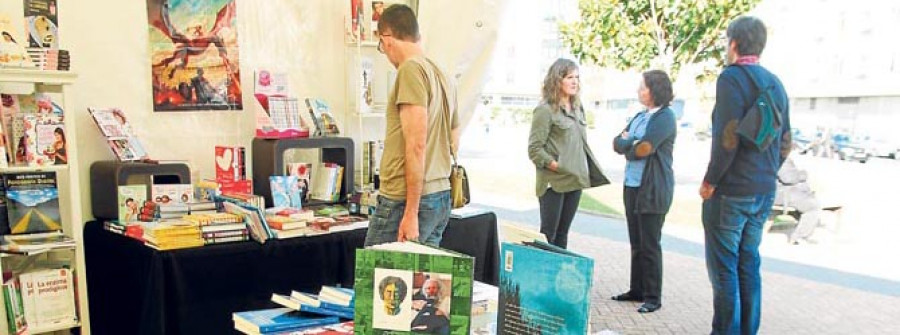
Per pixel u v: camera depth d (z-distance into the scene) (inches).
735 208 109.3
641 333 131.9
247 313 67.1
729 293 113.0
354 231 112.3
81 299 98.2
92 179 108.0
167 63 114.4
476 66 142.2
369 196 118.3
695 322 138.1
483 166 268.2
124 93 110.8
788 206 174.2
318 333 59.7
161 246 92.3
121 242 98.9
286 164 125.7
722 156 107.5
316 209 122.2
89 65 106.8
